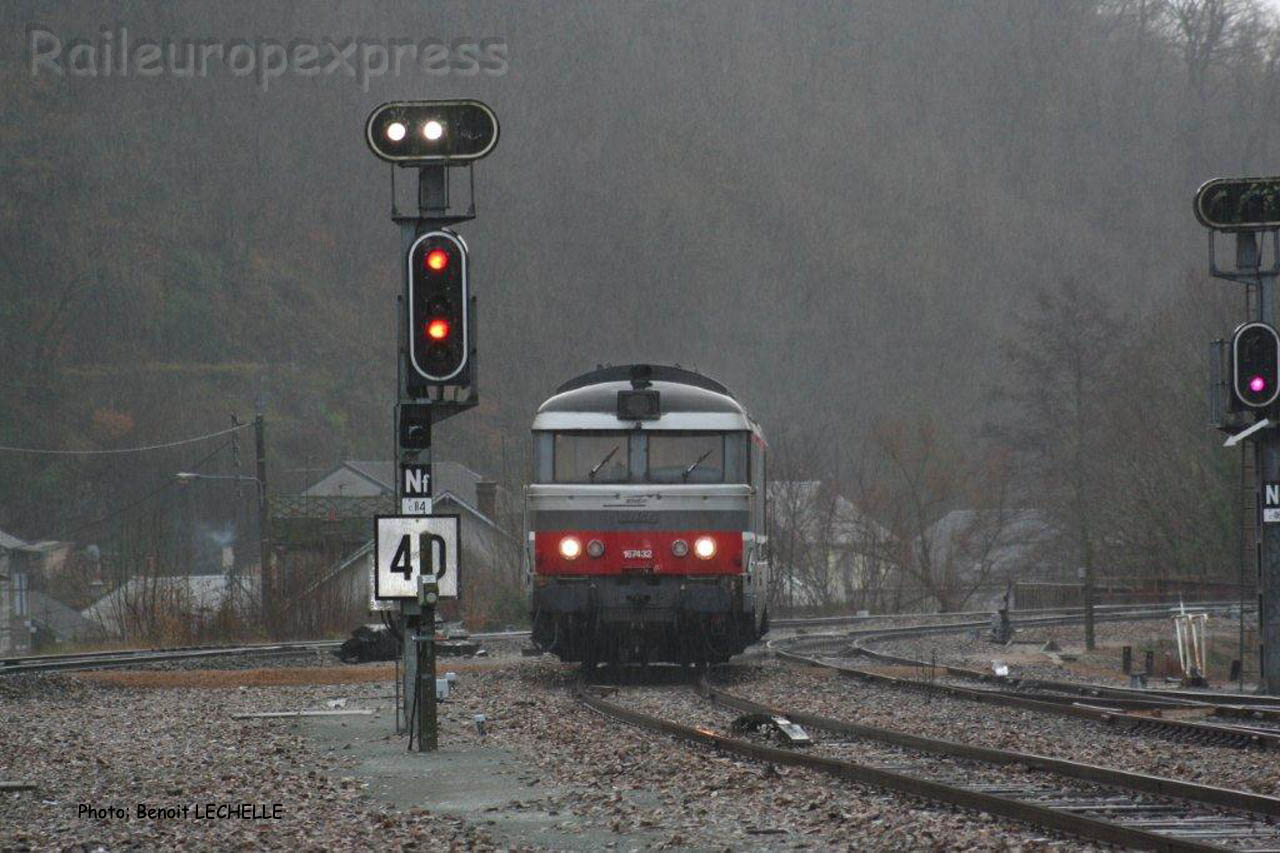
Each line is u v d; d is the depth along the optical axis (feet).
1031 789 149.38
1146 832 110.63
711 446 295.69
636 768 168.55
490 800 150.92
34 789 160.76
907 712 254.06
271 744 207.82
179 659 437.17
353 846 124.06
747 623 315.37
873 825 125.80
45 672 375.25
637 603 292.40
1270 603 309.01
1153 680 414.41
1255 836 120.57
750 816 134.00
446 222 201.57
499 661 428.15
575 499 293.02
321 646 499.51
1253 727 228.02
